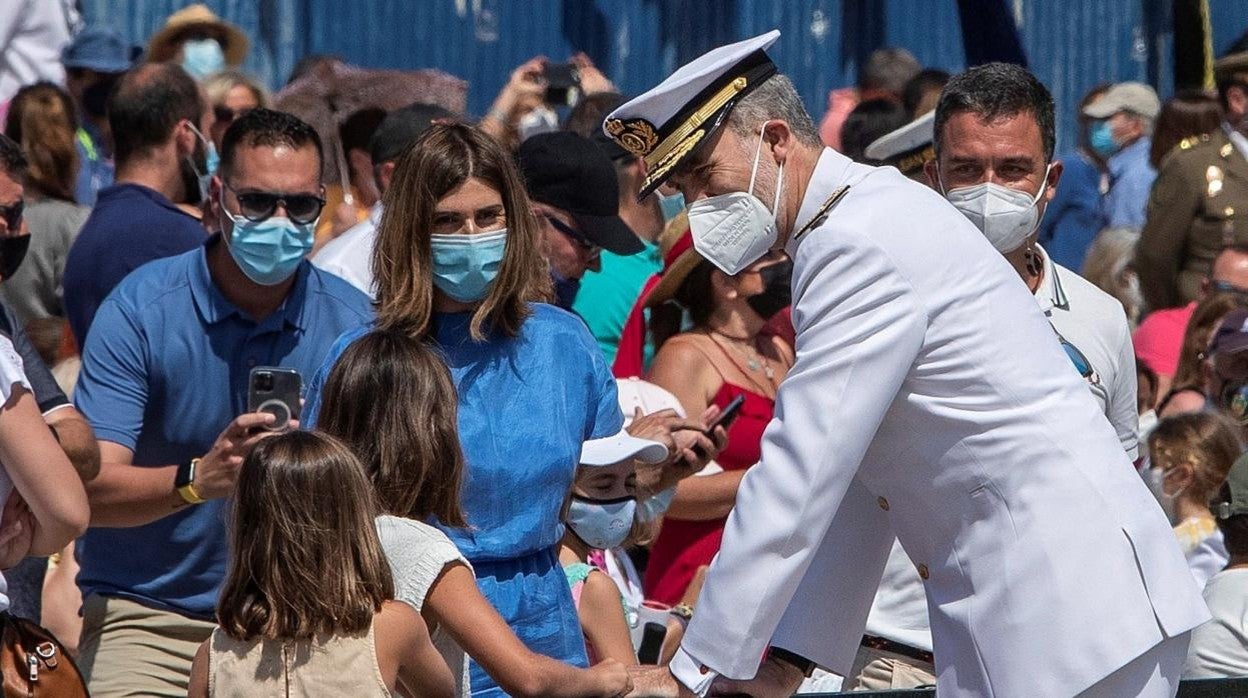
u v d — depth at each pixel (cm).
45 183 2359
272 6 2789
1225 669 1595
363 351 1277
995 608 1167
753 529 1159
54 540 1362
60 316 2298
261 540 1181
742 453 1889
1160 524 1187
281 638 1173
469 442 1341
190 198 2133
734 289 1917
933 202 1202
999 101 1502
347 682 1166
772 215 1218
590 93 2555
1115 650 1143
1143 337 2436
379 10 2833
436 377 1278
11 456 1344
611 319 2153
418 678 1212
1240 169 2634
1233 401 2106
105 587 1686
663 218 2333
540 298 1462
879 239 1164
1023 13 3125
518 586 1348
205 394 1667
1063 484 1159
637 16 2938
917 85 2586
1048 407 1169
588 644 1479
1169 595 1166
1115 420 1583
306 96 2430
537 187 1803
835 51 3036
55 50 2734
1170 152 2700
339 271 2012
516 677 1210
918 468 1191
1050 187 1551
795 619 1253
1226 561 1834
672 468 1595
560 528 1393
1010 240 1513
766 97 1218
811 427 1152
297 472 1184
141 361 1659
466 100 2725
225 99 2442
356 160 2366
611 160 1938
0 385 1347
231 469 1551
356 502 1194
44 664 1352
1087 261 2716
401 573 1230
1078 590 1150
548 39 2914
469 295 1373
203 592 1678
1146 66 3222
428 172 1355
